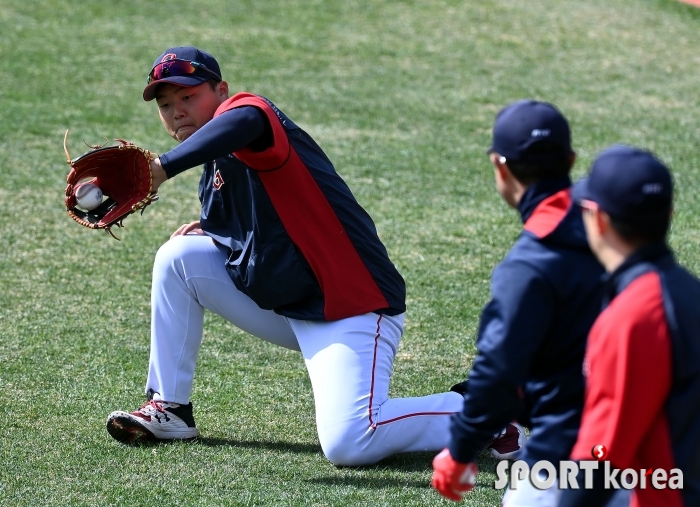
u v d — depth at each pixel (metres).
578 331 8.63
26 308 20.17
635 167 7.71
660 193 7.68
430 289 21.61
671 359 7.54
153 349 14.47
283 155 13.08
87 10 49.81
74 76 40.28
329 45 46.19
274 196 13.34
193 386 16.66
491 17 51.25
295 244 13.50
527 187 8.87
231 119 12.55
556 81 41.91
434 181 29.78
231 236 14.02
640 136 34.75
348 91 39.75
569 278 8.52
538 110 8.80
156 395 14.47
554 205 8.70
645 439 7.81
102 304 20.58
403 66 43.53
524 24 50.22
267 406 15.90
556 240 8.55
